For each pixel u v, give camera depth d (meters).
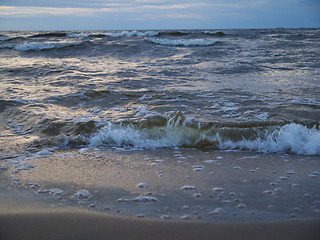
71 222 1.72
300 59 10.07
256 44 14.26
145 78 7.16
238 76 7.58
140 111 4.50
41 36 18.20
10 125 4.07
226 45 14.30
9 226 1.67
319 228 1.64
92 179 2.48
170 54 12.00
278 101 4.94
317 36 17.27
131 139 3.53
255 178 2.50
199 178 2.51
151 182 2.42
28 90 5.82
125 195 2.15
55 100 5.10
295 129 3.41
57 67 8.62
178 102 4.93
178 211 1.87
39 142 3.50
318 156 3.10
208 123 3.61
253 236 1.57
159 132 3.60
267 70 8.35
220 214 1.83
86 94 5.44
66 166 2.81
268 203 1.99
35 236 1.57
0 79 7.01
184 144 3.51
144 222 1.72
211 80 7.04
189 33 19.05
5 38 16.88
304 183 2.37
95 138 3.54
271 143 3.35
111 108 4.71
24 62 9.95
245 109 4.46
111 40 15.96
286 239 1.54
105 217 1.78
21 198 2.07
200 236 1.57
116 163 2.91
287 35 17.84
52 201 2.03
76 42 14.34
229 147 3.40
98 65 9.27
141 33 18.83
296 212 1.85
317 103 4.79
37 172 2.64
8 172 2.63
